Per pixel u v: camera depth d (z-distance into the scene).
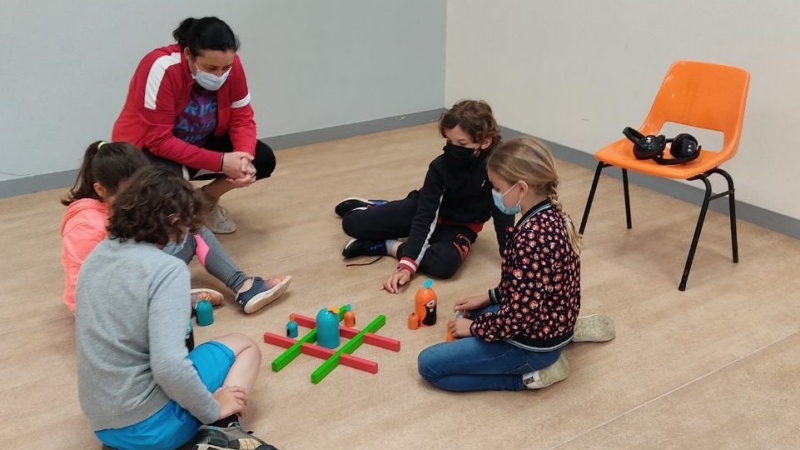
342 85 4.15
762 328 2.23
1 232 2.99
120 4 3.38
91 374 1.51
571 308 1.83
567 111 3.73
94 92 3.45
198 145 2.78
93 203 2.09
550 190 1.80
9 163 3.35
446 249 2.52
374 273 2.60
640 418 1.84
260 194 3.36
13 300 2.45
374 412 1.87
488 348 1.88
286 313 2.34
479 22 4.16
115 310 1.49
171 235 1.53
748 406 1.88
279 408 1.89
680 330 2.23
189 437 1.65
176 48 2.59
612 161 2.58
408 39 4.30
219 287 2.51
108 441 1.60
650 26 3.20
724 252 2.74
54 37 3.28
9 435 1.81
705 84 2.63
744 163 2.97
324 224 3.02
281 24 3.83
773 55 2.78
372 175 3.61
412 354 2.12
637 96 3.34
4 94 3.25
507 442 1.76
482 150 2.39
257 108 3.90
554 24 3.67
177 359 1.47
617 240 2.84
